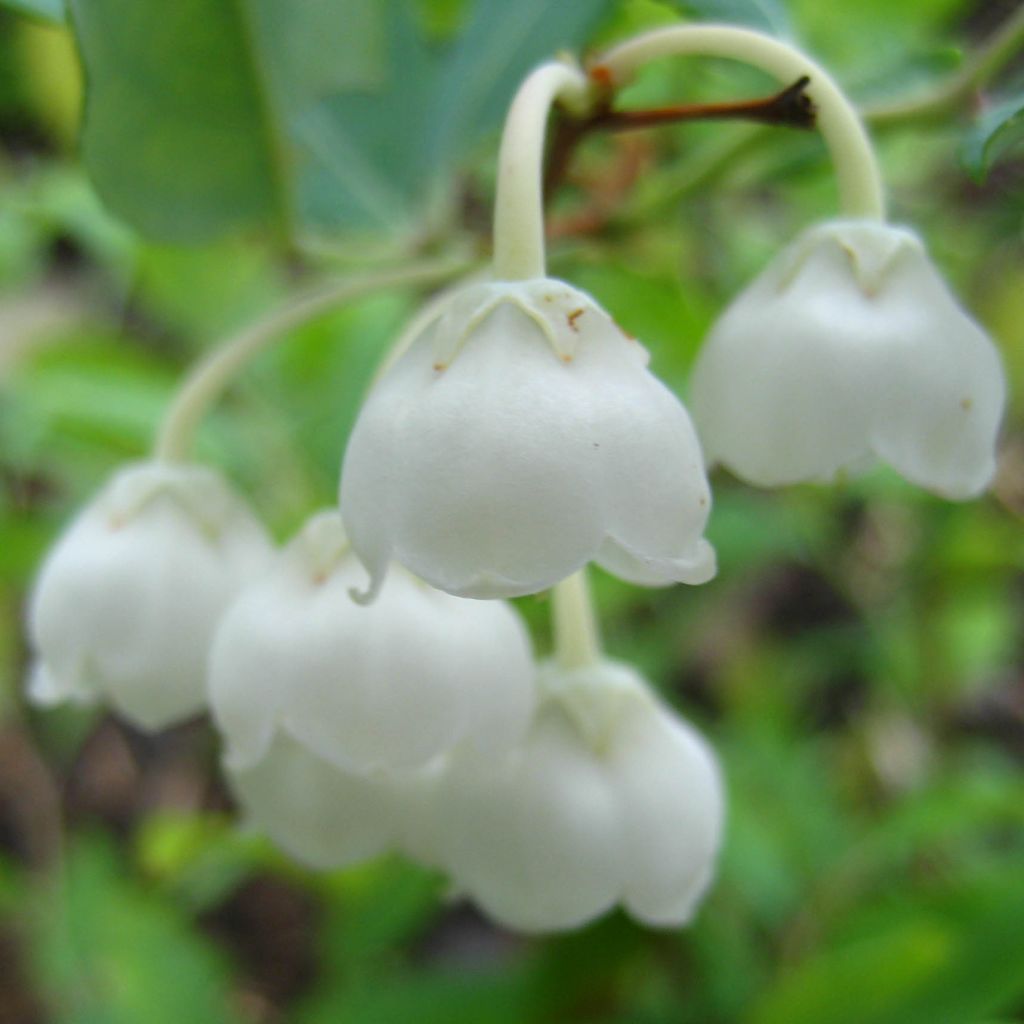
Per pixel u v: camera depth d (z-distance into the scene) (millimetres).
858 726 150
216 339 122
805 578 183
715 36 64
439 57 90
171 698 68
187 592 68
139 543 68
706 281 121
